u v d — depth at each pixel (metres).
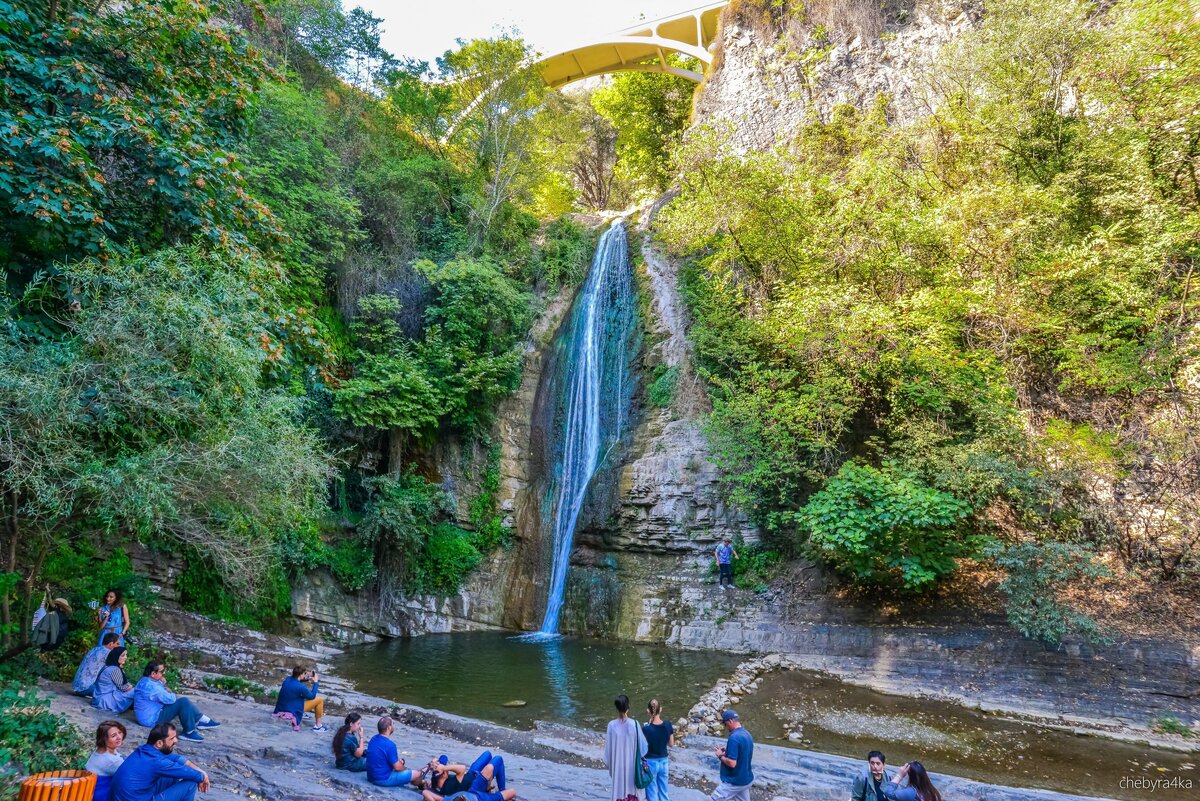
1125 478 13.83
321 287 20.45
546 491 22.12
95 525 10.69
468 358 21.92
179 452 8.28
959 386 15.34
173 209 10.62
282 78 13.27
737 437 17.88
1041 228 16.14
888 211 18.27
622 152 43.16
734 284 21.89
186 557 14.61
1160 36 16.19
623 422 22.30
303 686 9.06
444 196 26.09
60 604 9.43
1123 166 16.23
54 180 8.75
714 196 21.22
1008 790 8.22
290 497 9.98
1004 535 14.55
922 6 26.25
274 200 18.77
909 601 15.20
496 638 17.92
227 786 6.30
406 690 12.58
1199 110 15.09
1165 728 10.74
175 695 8.95
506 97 28.39
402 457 20.77
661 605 17.84
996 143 18.55
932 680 13.12
